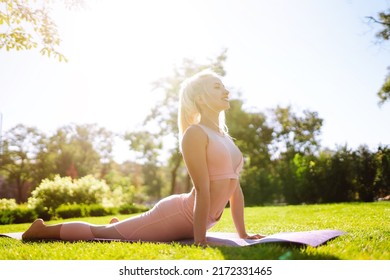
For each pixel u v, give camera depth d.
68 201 19.19
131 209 21.22
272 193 24.34
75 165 53.38
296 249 3.69
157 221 4.27
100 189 21.17
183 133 4.44
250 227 7.58
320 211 11.72
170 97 36.47
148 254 3.51
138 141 39.69
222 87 4.30
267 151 40.81
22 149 55.22
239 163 4.36
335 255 3.50
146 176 64.06
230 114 38.28
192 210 4.14
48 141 56.25
